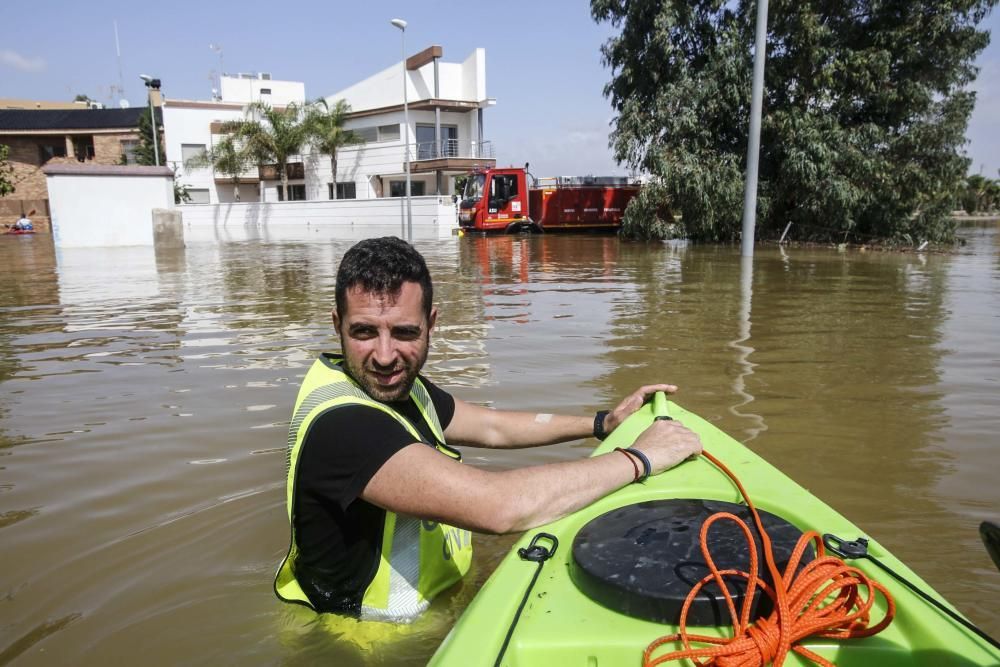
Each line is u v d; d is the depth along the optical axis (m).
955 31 17.80
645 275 11.77
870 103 19.03
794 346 6.03
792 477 3.29
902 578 1.76
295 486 1.97
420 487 1.80
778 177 19.77
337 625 2.13
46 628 2.21
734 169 19.12
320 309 8.20
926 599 1.67
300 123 38.06
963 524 2.81
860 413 4.21
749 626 1.50
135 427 4.08
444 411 2.64
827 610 1.58
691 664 1.50
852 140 18.38
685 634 1.49
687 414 2.89
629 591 1.60
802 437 3.82
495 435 2.75
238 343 6.32
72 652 2.08
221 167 39.03
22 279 11.73
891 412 4.23
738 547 1.72
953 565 2.49
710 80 19.38
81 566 2.58
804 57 18.84
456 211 29.22
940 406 4.34
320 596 2.17
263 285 10.68
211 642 2.10
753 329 6.80
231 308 8.34
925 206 18.56
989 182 53.38
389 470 1.83
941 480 3.24
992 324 7.01
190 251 18.64
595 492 2.05
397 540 2.10
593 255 16.25
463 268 13.35
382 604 2.11
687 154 19.38
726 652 1.43
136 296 9.51
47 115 41.78
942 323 7.07
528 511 1.88
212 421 4.16
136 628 2.19
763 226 20.64
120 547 2.71
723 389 4.72
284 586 2.25
